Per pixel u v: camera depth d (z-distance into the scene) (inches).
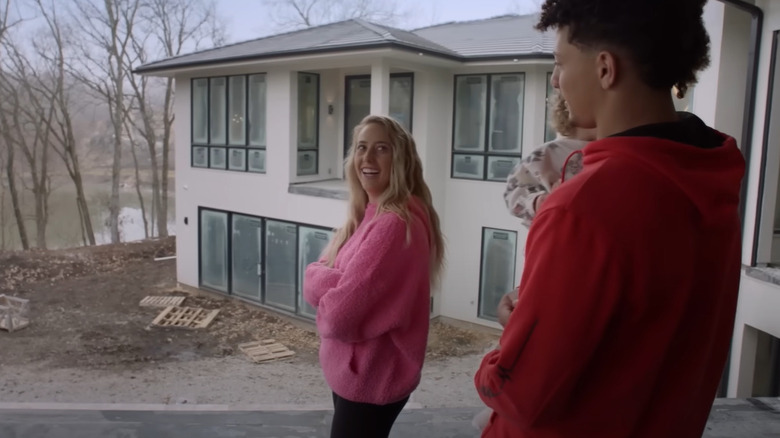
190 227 567.2
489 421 47.2
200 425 120.2
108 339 454.9
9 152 1037.2
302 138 487.8
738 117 182.2
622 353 35.3
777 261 168.7
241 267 530.3
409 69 420.5
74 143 1085.8
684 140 35.8
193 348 437.7
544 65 411.2
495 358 38.7
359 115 498.0
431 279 83.9
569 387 35.1
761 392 175.5
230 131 519.5
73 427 118.0
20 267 683.4
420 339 75.3
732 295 40.4
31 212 1138.0
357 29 470.0
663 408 37.1
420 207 78.6
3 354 418.3
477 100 442.9
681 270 33.7
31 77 1055.0
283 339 458.0
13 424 118.7
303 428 119.7
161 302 545.0
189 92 548.4
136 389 354.9
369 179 77.8
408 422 122.6
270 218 495.8
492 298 451.8
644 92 36.0
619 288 33.1
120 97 1099.3
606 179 34.0
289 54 419.5
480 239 450.6
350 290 71.8
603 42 35.7
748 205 168.2
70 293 594.6
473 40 487.8
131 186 1250.0
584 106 38.5
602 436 36.9
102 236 1189.7
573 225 33.9
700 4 37.0
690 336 36.5
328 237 454.9
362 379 74.8
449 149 457.4
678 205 33.4
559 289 34.0
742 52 179.8
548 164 78.3
